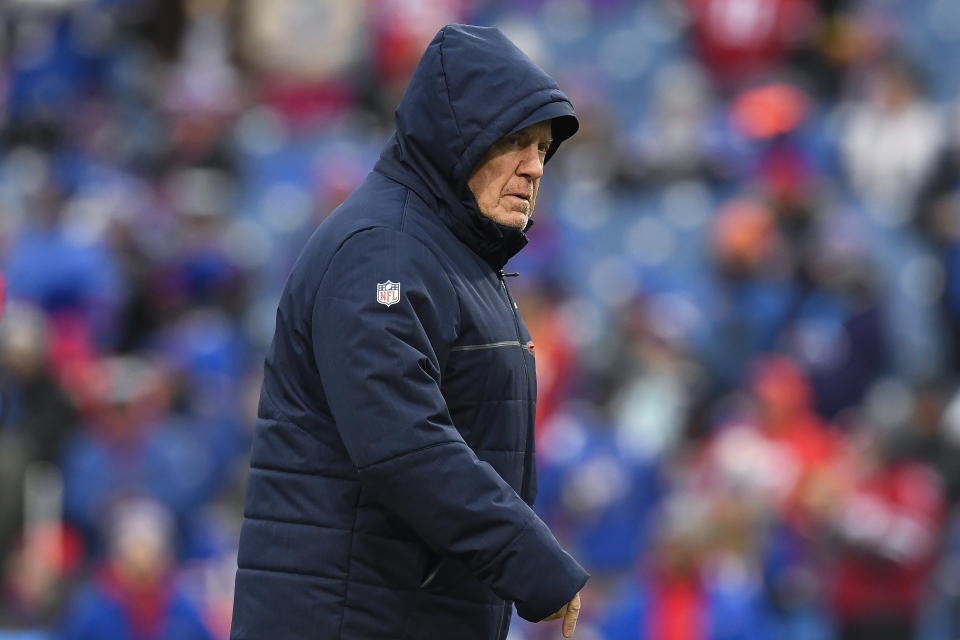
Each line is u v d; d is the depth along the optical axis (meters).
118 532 24.27
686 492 26.81
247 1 50.22
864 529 25.58
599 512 27.95
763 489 26.48
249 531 10.36
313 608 10.03
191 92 48.06
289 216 41.44
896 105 39.62
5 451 26.83
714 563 24.61
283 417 10.33
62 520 29.33
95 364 35.88
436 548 9.75
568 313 34.41
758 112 39.09
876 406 30.72
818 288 33.50
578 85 41.97
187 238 38.84
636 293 33.31
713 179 38.53
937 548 26.52
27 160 46.25
